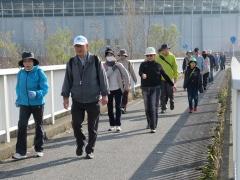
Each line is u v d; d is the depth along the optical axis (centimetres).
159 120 1344
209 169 687
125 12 4466
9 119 960
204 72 2341
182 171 743
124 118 1415
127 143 1001
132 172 750
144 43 4453
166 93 1523
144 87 1146
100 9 7444
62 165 811
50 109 1184
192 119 1352
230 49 7794
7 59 2339
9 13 7312
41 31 5353
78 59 841
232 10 7894
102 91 841
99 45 4206
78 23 7488
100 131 1167
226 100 1588
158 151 909
